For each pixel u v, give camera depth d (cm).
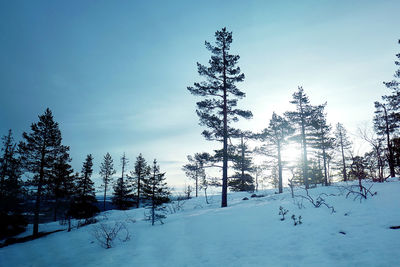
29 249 1348
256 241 689
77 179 3216
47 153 2186
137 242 931
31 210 2188
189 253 695
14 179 2166
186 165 1805
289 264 508
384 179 1298
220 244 725
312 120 2611
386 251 478
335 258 495
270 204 1175
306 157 2602
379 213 696
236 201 2022
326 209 855
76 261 845
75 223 2356
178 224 1108
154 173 1375
